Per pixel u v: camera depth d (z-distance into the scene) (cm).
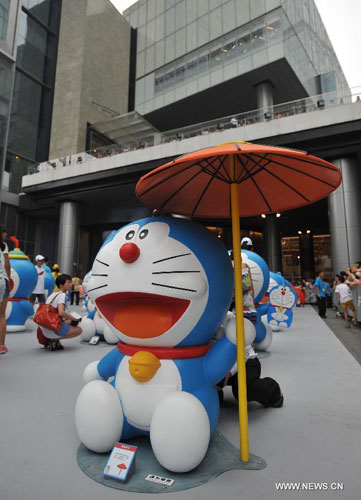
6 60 1766
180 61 2955
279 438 249
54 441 242
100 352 557
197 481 190
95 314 668
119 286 226
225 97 2762
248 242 602
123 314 237
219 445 234
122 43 3353
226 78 2548
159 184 242
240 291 225
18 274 720
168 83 3006
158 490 182
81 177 2219
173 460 191
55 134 2920
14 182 2759
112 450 207
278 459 218
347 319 909
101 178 2156
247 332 244
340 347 600
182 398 201
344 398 337
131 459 196
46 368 447
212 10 2795
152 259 221
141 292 218
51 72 3066
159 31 3225
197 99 2820
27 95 2895
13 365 462
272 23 2405
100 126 2864
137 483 189
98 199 2453
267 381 308
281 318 656
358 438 249
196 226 254
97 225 3173
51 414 291
